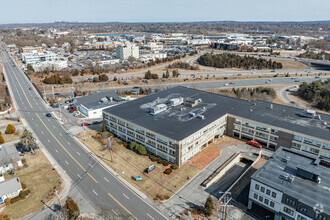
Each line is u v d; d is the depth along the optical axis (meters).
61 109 124.25
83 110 116.88
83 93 147.38
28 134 79.12
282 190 50.22
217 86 169.12
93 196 61.12
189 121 81.25
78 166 74.25
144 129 77.56
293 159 62.16
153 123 80.12
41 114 117.69
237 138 88.81
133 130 82.88
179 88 120.19
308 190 50.31
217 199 59.84
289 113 87.94
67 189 63.94
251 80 187.12
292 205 49.09
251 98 138.12
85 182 66.69
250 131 84.75
